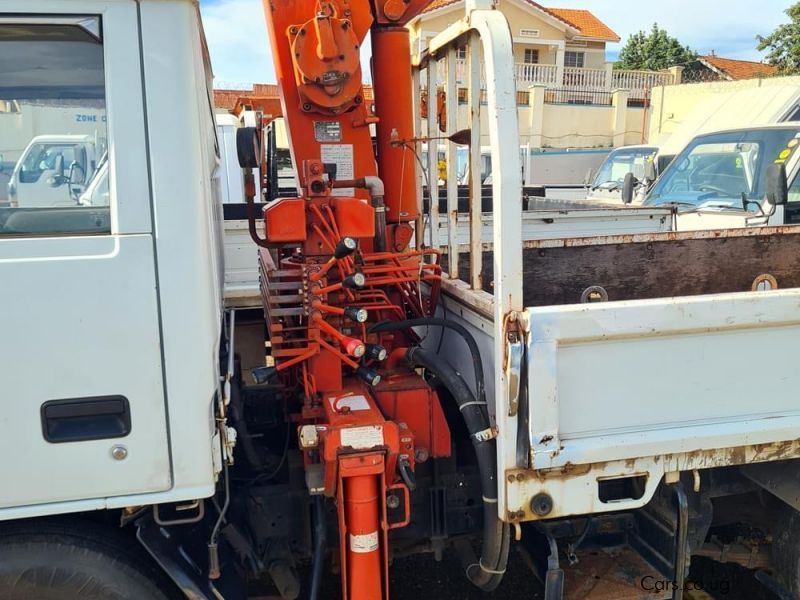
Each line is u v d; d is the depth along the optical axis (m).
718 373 2.12
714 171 6.71
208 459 1.85
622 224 5.83
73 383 1.76
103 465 1.80
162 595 1.97
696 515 2.48
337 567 2.55
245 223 4.16
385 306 2.60
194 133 1.77
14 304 1.71
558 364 2.00
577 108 25.00
